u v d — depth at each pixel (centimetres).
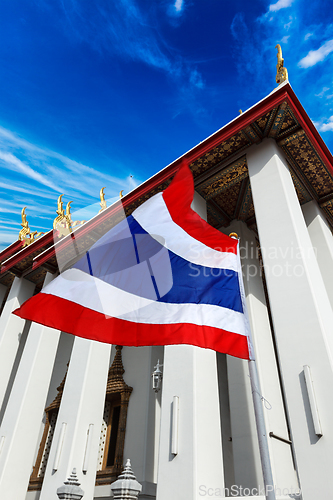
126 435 962
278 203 667
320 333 494
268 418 675
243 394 736
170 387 565
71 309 372
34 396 905
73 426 746
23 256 1165
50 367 967
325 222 923
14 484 799
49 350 981
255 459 657
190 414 519
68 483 589
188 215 470
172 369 582
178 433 513
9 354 1080
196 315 363
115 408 1062
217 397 565
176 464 488
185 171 515
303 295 540
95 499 897
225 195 948
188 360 573
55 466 709
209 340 344
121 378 1058
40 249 1139
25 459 838
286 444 670
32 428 874
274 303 564
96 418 780
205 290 384
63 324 363
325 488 403
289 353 507
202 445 496
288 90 700
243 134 769
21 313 356
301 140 766
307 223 886
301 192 888
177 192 493
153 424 949
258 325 801
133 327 368
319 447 427
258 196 707
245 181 897
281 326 537
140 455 903
